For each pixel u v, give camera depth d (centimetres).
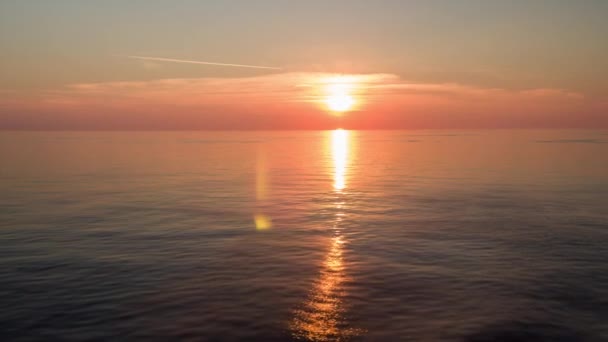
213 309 1466
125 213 3225
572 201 3669
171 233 2578
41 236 2480
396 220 2955
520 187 4656
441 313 1427
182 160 9312
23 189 4578
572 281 1703
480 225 2748
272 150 14212
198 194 4269
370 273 1834
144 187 4797
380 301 1533
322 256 2094
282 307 1484
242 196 4150
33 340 1252
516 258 2025
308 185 5038
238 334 1289
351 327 1334
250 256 2094
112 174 6234
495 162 8231
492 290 1622
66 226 2753
